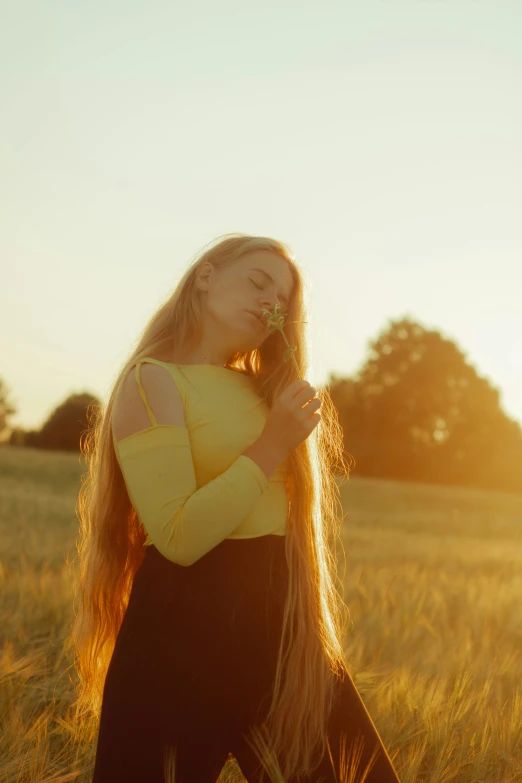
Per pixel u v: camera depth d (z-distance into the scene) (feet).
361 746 7.36
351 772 7.13
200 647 7.00
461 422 258.16
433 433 260.83
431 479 252.83
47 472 114.32
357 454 254.47
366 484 158.40
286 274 8.06
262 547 7.41
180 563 6.82
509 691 15.20
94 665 8.65
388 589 23.84
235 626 7.09
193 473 7.00
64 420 229.25
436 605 23.15
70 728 10.89
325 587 8.12
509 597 26.32
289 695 7.16
